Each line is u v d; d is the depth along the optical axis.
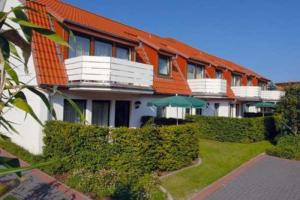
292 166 13.30
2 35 2.28
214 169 11.65
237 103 29.48
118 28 18.44
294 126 17.06
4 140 2.52
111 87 11.79
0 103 2.16
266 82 38.69
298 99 16.80
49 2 15.52
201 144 16.75
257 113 30.84
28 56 2.43
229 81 28.05
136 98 15.30
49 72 11.41
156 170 10.40
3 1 2.45
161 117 16.59
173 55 18.81
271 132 20.92
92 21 15.54
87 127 9.12
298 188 9.98
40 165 1.92
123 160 9.38
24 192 7.52
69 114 12.13
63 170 9.23
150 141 10.01
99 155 9.19
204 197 8.61
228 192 9.25
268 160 14.41
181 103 13.58
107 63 11.73
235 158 13.95
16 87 2.25
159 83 17.19
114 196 7.54
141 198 7.46
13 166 2.18
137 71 13.27
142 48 17.77
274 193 9.39
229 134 18.50
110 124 13.91
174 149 10.98
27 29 2.19
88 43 13.13
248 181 10.60
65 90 11.84
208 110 23.53
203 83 21.27
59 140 9.48
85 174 8.60
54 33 2.12
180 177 10.13
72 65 11.84
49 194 7.56
